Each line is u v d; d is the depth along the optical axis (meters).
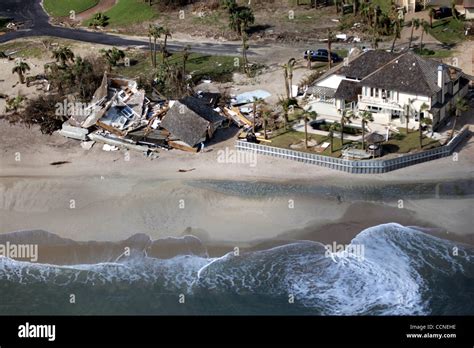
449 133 121.69
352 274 95.19
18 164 122.00
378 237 101.12
